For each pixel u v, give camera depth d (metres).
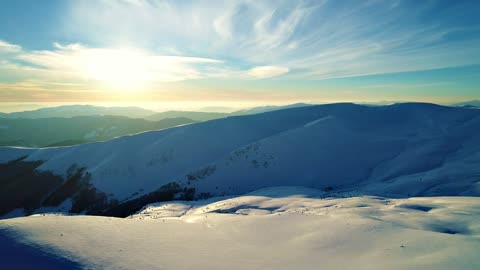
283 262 8.01
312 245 9.30
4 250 7.81
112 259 7.86
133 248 8.68
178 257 8.27
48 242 8.43
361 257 7.99
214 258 8.29
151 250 8.64
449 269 6.61
